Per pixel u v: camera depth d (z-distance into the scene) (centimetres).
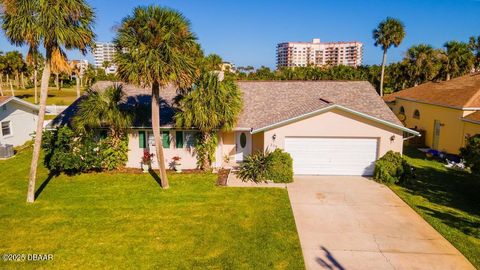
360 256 973
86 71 7019
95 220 1203
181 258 956
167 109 1931
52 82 9838
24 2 1119
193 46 1367
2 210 1288
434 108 2312
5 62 5653
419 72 4547
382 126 1662
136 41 1284
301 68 6912
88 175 1730
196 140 1822
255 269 903
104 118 1662
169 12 1308
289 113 1820
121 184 1593
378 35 4394
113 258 958
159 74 1282
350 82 2228
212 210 1290
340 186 1567
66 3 1158
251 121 1856
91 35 1266
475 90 2059
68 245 1030
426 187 1555
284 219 1209
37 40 1169
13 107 2414
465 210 1290
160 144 1494
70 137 1705
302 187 1553
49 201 1380
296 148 1733
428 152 2156
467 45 4412
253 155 1789
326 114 1675
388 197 1430
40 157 2106
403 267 919
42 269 906
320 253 987
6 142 2341
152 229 1134
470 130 1939
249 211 1280
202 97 1606
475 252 984
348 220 1207
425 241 1059
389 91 5597
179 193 1473
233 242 1046
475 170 1353
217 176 1716
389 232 1119
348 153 1719
